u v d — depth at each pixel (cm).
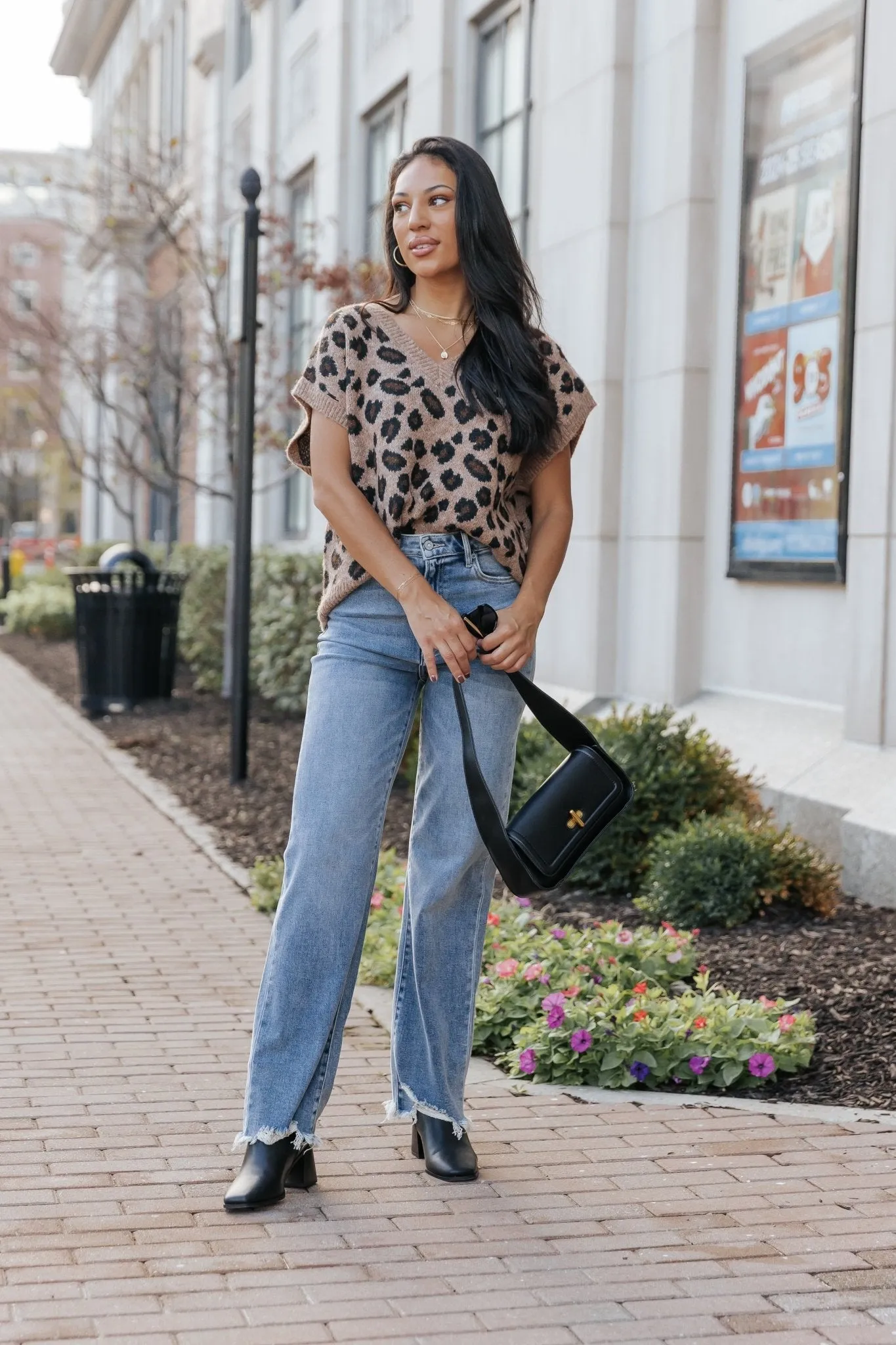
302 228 1441
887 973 457
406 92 1245
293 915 293
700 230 777
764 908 541
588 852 584
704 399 784
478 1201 299
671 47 794
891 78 605
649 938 475
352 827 292
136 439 1600
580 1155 329
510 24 1030
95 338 1683
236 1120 347
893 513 608
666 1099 372
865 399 620
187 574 1248
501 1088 380
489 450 292
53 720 1150
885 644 612
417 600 283
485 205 294
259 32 1633
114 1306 250
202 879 629
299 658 1068
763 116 728
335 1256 271
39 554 4909
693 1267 271
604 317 842
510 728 300
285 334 1511
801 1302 257
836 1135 344
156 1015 436
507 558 297
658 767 595
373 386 291
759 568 728
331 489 289
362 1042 414
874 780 596
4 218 3550
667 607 797
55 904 578
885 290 608
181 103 2084
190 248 1489
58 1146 327
